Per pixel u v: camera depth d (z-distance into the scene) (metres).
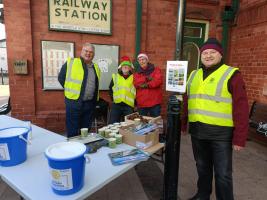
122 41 4.25
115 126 2.12
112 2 4.05
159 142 2.02
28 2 3.63
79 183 1.14
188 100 1.99
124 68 3.37
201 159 2.02
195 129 1.93
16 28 3.66
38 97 4.01
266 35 3.73
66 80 2.91
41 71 3.94
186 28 4.57
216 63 1.79
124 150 1.72
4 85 12.19
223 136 1.78
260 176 2.79
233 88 1.69
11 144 1.36
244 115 1.66
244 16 4.22
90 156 1.59
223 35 4.58
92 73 3.03
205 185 2.09
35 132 2.08
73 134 3.03
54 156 1.05
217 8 4.54
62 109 4.15
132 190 2.44
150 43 4.35
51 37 3.89
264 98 3.77
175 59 1.72
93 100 3.12
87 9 3.94
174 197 1.95
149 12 4.24
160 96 3.40
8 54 3.71
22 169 1.37
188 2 4.36
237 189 2.50
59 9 3.81
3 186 2.48
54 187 1.11
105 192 2.39
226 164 1.79
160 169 2.91
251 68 4.09
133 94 3.44
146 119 2.29
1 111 4.08
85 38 4.05
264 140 3.77
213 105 1.77
